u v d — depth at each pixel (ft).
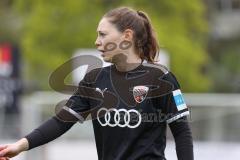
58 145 93.35
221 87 219.61
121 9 33.91
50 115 92.63
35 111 92.79
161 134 33.24
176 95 33.35
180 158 33.14
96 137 33.83
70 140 93.76
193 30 164.66
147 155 32.73
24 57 153.58
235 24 267.18
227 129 89.61
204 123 89.71
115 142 33.09
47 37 151.74
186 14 157.17
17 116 129.90
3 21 238.89
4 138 124.36
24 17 159.63
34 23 151.33
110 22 33.50
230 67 233.14
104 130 33.35
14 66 136.05
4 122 128.26
